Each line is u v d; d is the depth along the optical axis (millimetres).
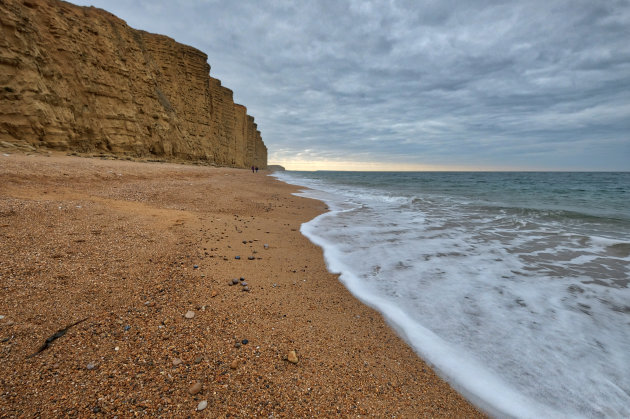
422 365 3021
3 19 17719
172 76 41688
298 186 29688
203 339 2951
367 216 11727
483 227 9609
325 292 4586
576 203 17578
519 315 3988
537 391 2691
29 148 16812
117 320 3004
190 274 4430
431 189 29750
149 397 2172
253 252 6141
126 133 26266
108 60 25891
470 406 2533
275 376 2602
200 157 43344
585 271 5602
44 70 19938
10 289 3117
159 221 7023
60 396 2053
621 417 2393
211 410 2154
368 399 2494
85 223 5711
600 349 3254
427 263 6020
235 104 68812
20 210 5535
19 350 2365
